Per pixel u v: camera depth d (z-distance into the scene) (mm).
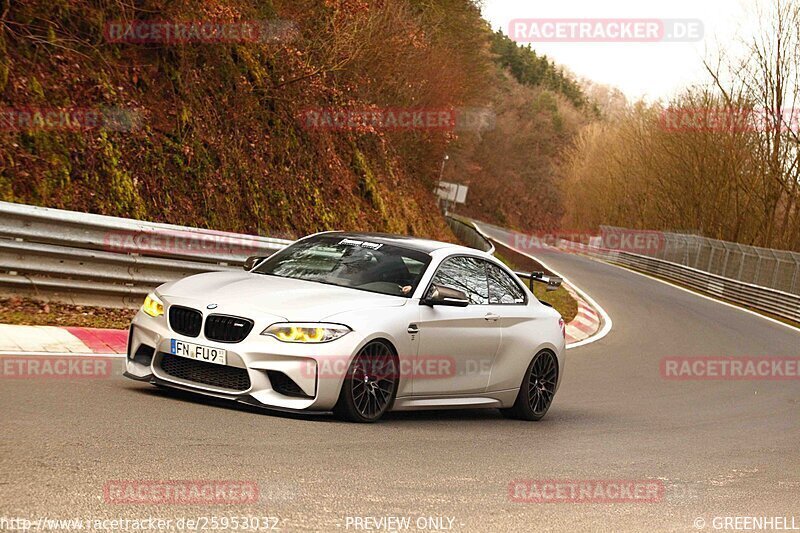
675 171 51344
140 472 4387
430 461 5629
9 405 5516
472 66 43938
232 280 6824
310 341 6051
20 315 8891
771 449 7949
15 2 11914
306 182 18391
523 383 7992
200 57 15344
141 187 13000
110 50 13367
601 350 15469
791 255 32750
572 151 88500
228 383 6094
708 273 38625
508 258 34812
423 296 6973
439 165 41625
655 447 7359
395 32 24484
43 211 9211
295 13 18562
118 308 10195
